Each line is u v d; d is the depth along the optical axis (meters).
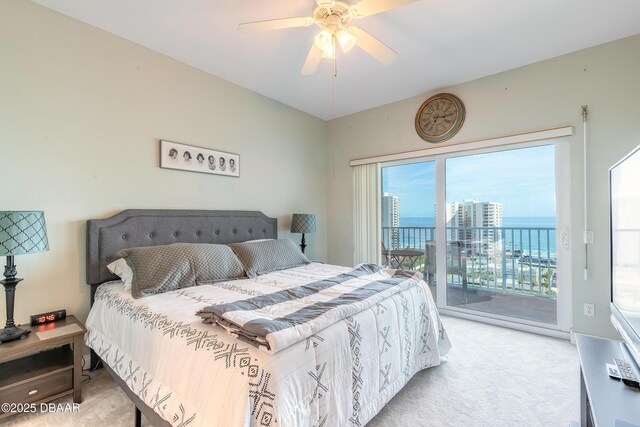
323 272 2.67
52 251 2.06
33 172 2.00
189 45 2.51
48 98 2.05
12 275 1.74
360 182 4.05
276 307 1.53
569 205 2.69
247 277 2.48
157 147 2.61
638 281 1.21
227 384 1.07
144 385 1.40
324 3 1.77
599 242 2.53
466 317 3.31
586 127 2.57
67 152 2.13
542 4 2.01
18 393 1.64
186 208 2.80
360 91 3.42
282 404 1.08
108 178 2.33
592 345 1.49
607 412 0.99
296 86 3.29
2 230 1.58
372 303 1.70
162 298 1.82
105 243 2.23
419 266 3.67
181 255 2.20
